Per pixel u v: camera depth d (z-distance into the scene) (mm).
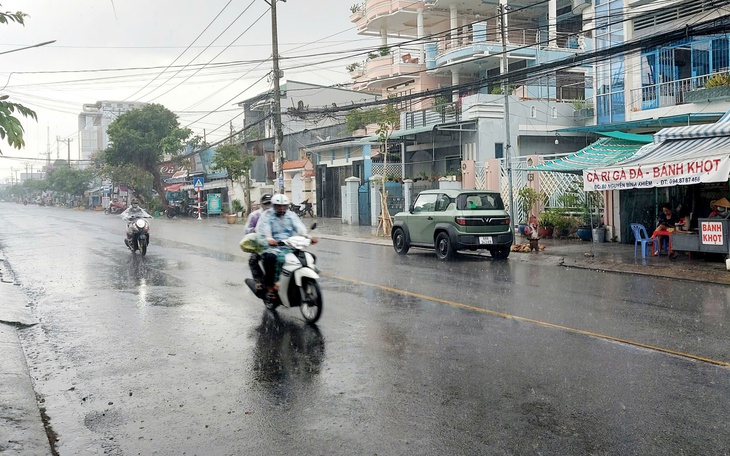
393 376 5840
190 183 52219
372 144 30594
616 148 19344
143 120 47156
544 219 20953
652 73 22203
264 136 48844
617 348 6711
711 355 6422
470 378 5727
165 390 5629
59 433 4703
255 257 9289
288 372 6070
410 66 38438
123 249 19719
